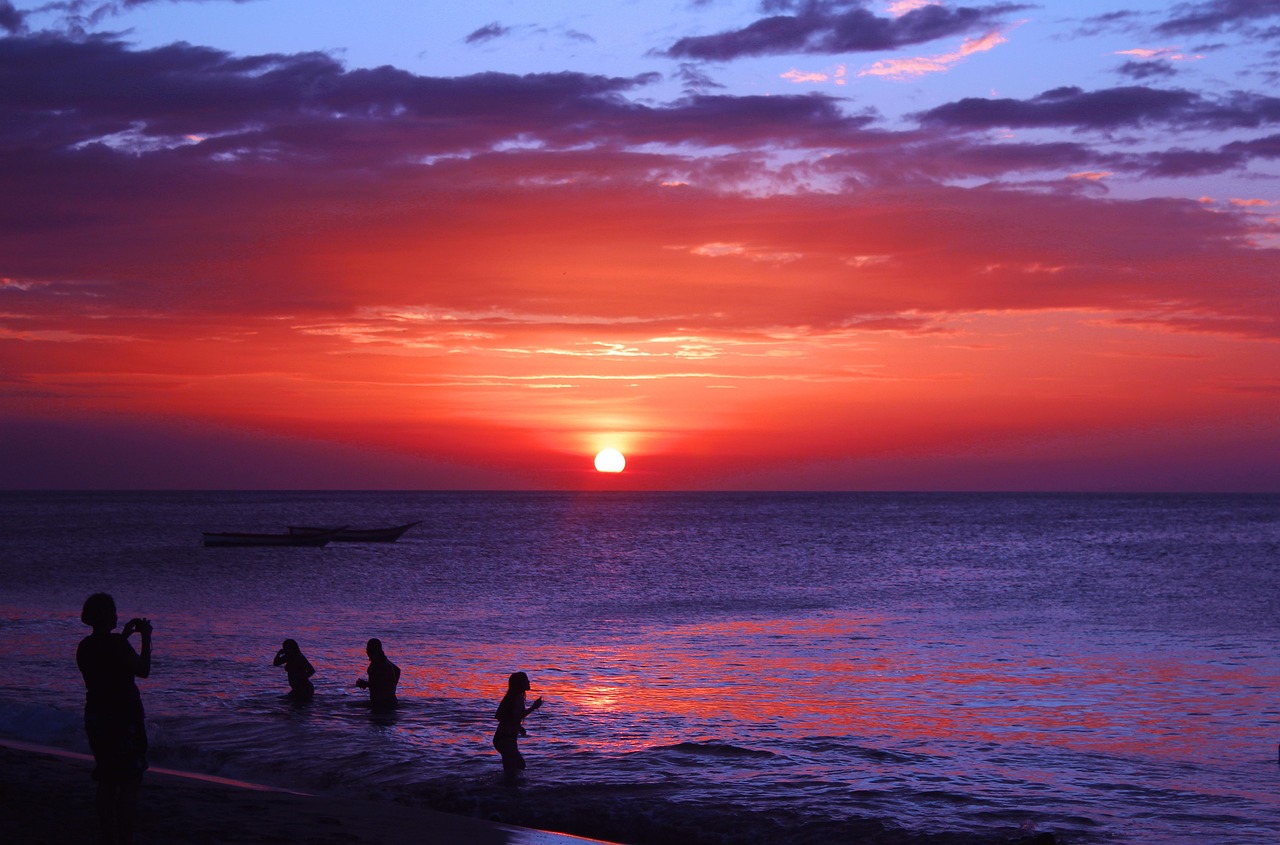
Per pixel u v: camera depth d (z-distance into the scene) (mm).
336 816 10484
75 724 15367
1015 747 14797
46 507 190000
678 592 42031
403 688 19391
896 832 10820
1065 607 35750
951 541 85438
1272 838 10664
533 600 38438
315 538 75125
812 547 76688
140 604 35562
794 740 15117
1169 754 14383
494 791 12312
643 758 13945
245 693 18422
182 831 9180
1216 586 43719
